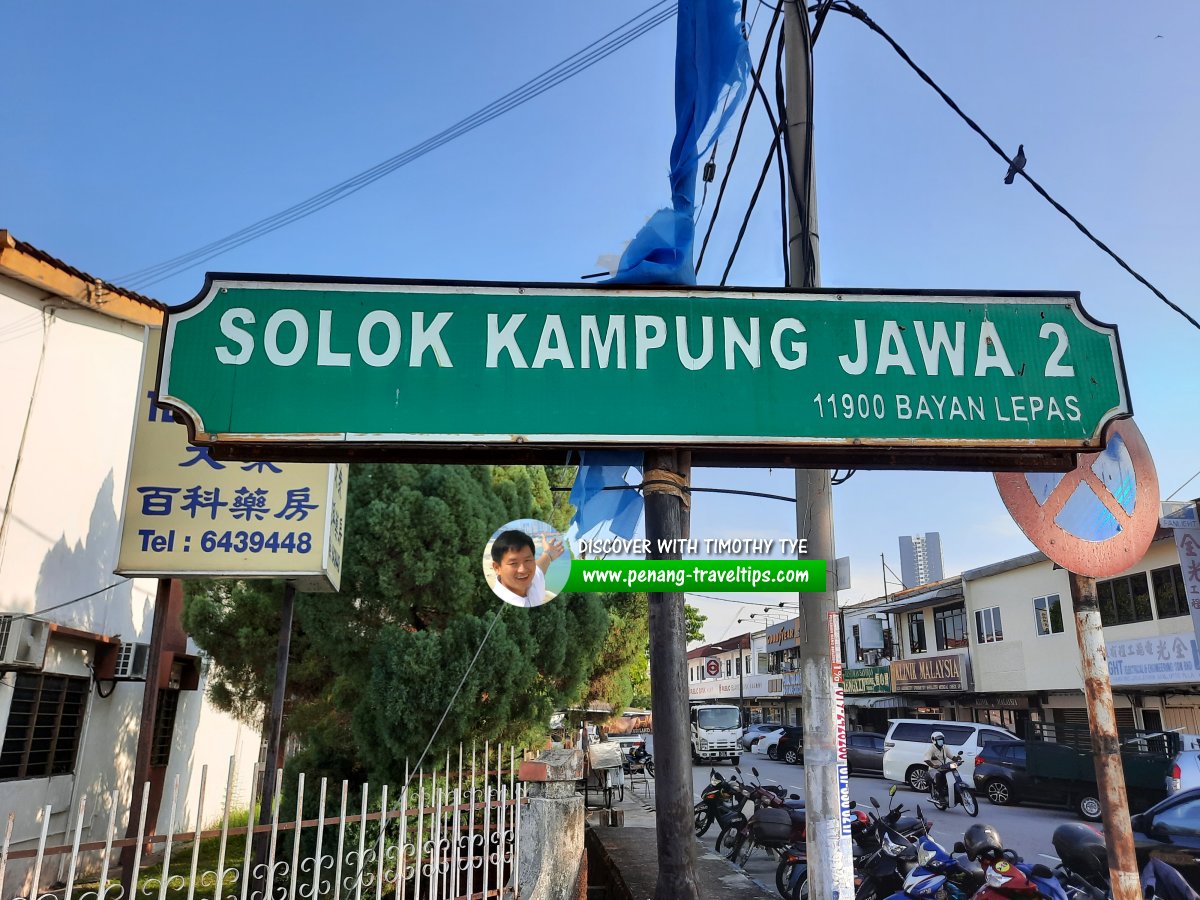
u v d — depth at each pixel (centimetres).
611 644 1360
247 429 259
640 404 272
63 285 954
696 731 2591
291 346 266
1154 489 369
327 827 774
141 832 443
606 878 770
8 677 848
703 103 368
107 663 1025
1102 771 368
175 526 691
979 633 2383
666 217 309
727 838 1105
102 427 1043
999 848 700
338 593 858
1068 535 357
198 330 265
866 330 285
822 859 364
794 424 274
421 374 268
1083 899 743
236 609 949
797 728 2573
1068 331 291
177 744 1228
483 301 276
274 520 696
